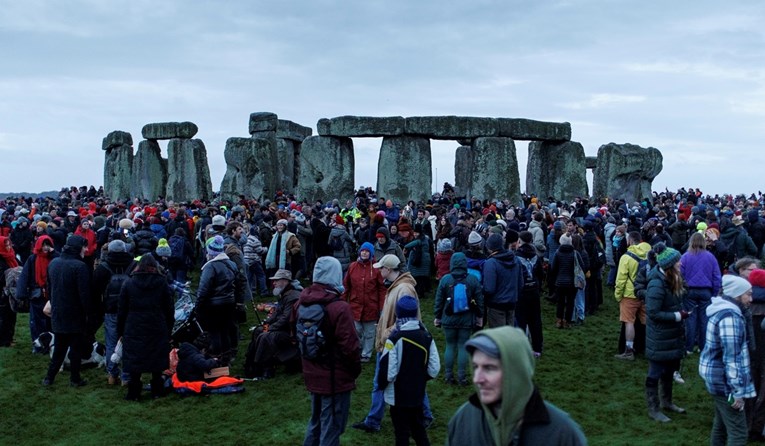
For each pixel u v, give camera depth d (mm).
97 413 9094
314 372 6855
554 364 11438
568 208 24578
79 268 10008
